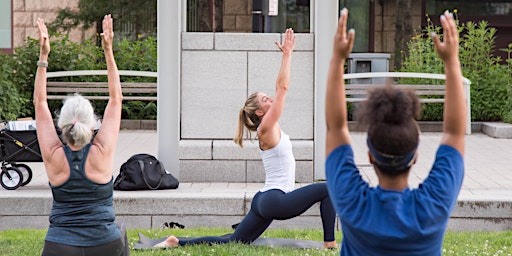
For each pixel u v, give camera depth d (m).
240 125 7.30
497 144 14.09
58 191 5.09
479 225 8.59
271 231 8.38
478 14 20.66
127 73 14.59
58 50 16.62
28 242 7.75
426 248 3.24
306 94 10.03
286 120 10.04
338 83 3.45
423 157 12.42
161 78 9.95
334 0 9.94
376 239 3.22
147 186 9.07
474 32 17.45
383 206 3.25
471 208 8.59
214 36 9.97
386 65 16.92
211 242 7.45
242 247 7.21
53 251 5.04
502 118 16.27
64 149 5.11
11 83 15.45
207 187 9.46
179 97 9.96
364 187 3.32
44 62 5.41
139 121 16.34
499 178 10.34
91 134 5.13
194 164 9.87
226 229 8.54
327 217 7.19
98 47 17.44
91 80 16.59
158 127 9.96
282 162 7.06
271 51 9.98
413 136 3.24
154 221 8.77
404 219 3.21
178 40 9.88
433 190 3.28
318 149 10.07
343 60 3.45
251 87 10.00
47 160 5.12
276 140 7.02
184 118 10.03
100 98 14.50
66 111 5.14
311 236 8.15
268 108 7.21
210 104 10.02
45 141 5.17
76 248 5.04
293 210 6.96
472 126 15.95
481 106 16.36
